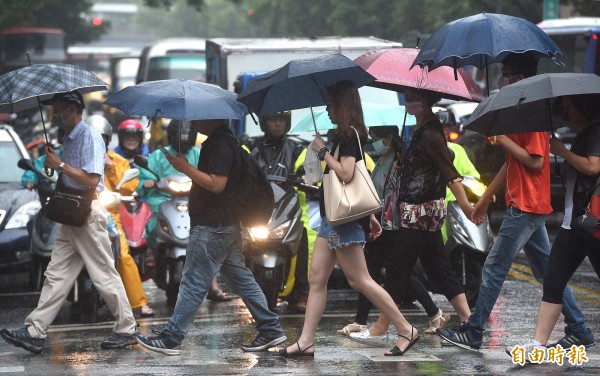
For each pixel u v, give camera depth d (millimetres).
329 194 20188
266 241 26172
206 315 27484
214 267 21281
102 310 28438
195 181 20781
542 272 21266
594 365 20312
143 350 22562
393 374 19703
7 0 99875
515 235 20656
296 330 25109
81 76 22172
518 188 20594
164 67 80938
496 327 25141
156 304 29672
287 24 111188
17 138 35438
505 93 19234
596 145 19219
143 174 29609
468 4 79250
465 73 22984
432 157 21531
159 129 66438
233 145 21172
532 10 73688
